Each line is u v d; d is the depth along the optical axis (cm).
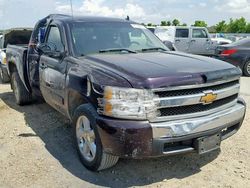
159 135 342
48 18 585
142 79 342
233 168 413
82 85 398
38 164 426
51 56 505
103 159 374
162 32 1791
